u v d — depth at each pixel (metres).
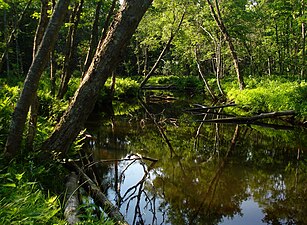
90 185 5.64
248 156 10.55
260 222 6.15
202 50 33.06
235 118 15.90
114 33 5.41
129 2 5.35
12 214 3.17
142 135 13.12
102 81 5.59
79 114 5.61
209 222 6.07
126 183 7.67
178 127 14.95
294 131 14.08
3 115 6.36
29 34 33.75
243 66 40.50
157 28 28.23
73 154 6.95
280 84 20.86
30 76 5.05
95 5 17.19
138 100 25.05
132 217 5.98
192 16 25.92
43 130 6.62
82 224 3.87
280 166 9.60
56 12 5.04
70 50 14.27
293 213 6.58
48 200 4.01
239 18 27.62
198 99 26.02
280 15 27.33
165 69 48.28
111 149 10.67
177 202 6.91
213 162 9.85
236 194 7.52
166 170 8.95
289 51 34.69
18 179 4.00
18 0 16.44
